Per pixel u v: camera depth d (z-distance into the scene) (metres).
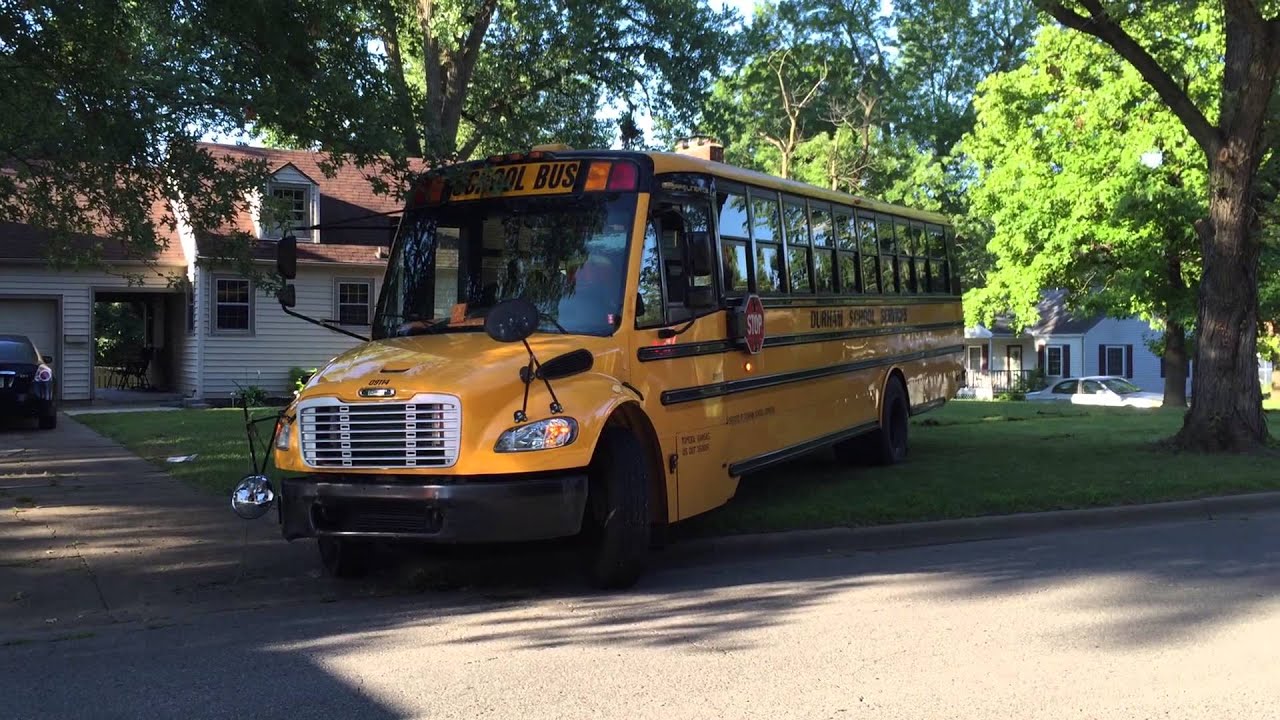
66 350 24.94
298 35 9.29
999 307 31.98
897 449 12.48
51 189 10.98
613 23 24.41
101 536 8.64
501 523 6.38
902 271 13.09
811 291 10.28
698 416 7.94
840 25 43.19
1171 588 7.05
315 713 4.72
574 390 6.71
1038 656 5.49
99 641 6.04
